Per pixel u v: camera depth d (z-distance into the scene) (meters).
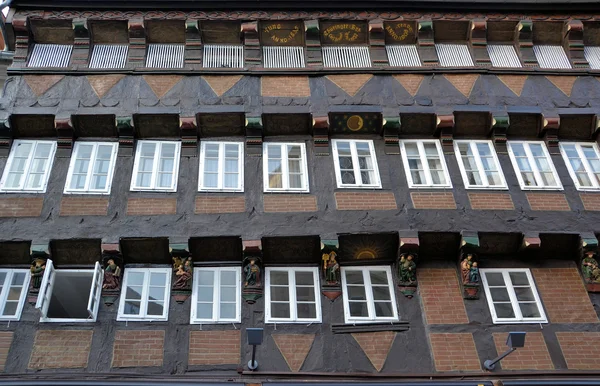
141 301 11.22
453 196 12.53
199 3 14.52
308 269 11.82
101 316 10.96
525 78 14.24
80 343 10.66
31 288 11.17
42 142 12.83
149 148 12.94
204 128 13.19
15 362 10.41
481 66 14.38
